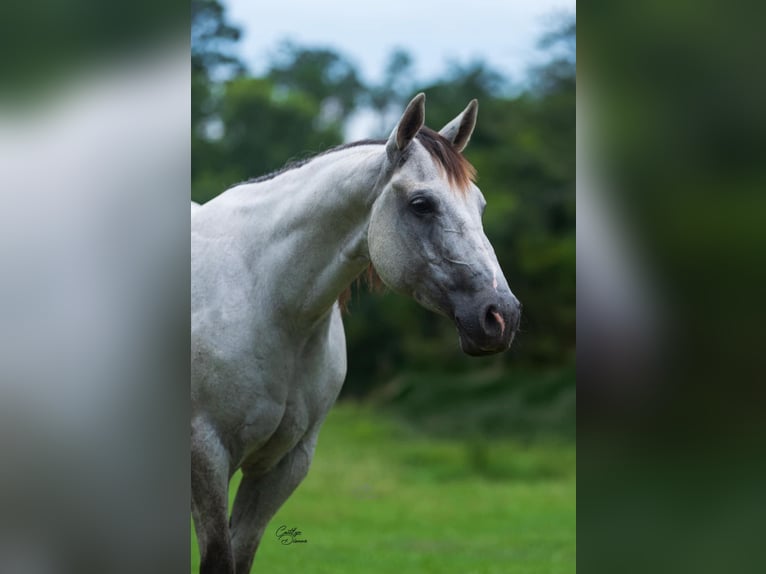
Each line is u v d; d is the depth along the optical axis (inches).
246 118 1050.1
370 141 145.6
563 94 1008.2
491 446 708.7
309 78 1179.9
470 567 268.1
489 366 929.5
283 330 140.1
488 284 125.0
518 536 334.3
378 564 271.9
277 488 151.6
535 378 884.0
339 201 137.1
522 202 931.3
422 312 946.1
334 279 139.2
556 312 904.9
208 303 139.3
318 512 398.0
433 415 840.9
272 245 140.7
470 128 145.4
